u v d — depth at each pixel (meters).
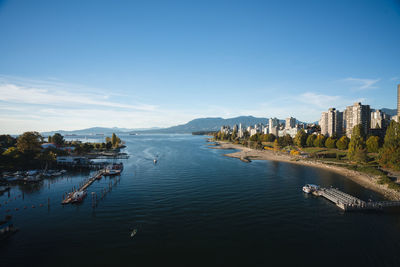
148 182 95.31
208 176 106.44
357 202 65.81
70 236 49.41
